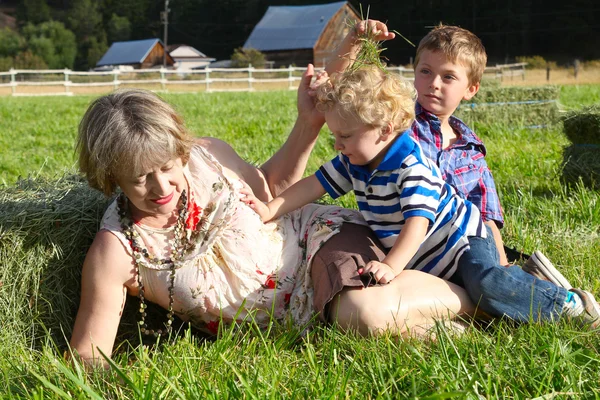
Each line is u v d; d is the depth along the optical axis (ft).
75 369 8.84
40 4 360.89
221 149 11.42
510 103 37.19
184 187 9.64
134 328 10.68
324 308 9.82
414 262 10.73
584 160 19.66
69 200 10.88
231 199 10.05
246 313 10.08
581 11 225.15
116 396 8.23
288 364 8.81
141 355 8.89
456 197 11.01
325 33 238.89
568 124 20.13
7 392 8.03
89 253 9.54
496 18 229.45
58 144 36.81
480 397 7.66
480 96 37.27
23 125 48.91
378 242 10.64
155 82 118.01
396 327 9.43
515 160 23.62
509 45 229.45
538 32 227.81
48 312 10.33
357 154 10.39
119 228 9.56
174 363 8.69
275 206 10.88
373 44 11.34
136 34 346.74
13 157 30.17
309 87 11.81
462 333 9.47
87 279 9.51
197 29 336.29
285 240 10.62
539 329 9.45
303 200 11.12
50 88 116.37
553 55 224.74
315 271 10.07
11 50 328.08
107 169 8.82
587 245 13.44
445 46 12.87
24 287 10.21
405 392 8.01
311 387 7.98
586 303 9.85
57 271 10.36
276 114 51.98
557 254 12.94
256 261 9.99
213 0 334.85
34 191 11.63
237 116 51.06
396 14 229.25
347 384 8.17
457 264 10.54
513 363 8.47
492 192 13.02
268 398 7.73
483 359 8.55
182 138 9.02
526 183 20.08
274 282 10.23
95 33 350.02
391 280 9.79
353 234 10.43
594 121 19.44
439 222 10.62
